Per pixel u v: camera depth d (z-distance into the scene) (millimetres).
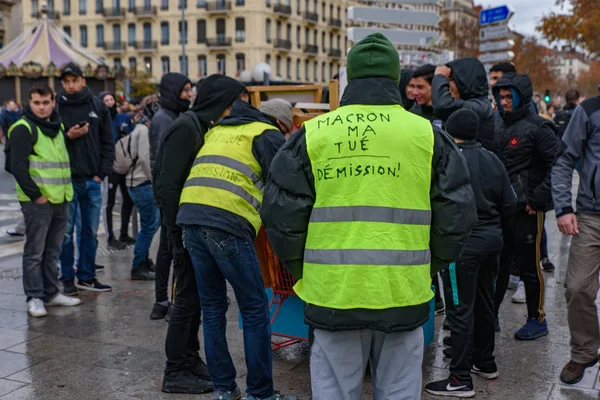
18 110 21109
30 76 27344
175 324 3895
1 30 65125
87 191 6004
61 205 5527
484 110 4637
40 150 5254
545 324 4977
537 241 4840
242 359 4469
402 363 2547
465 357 3912
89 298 5938
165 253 5270
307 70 67938
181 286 3871
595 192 3920
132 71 53000
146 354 4539
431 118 5289
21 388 3949
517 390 4008
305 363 4395
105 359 4438
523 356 4574
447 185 2492
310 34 68250
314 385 2584
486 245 3859
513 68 5934
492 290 4113
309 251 2514
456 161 2514
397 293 2430
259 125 3682
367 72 2527
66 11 67188
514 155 4832
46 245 5586
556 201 4031
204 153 3654
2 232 9445
